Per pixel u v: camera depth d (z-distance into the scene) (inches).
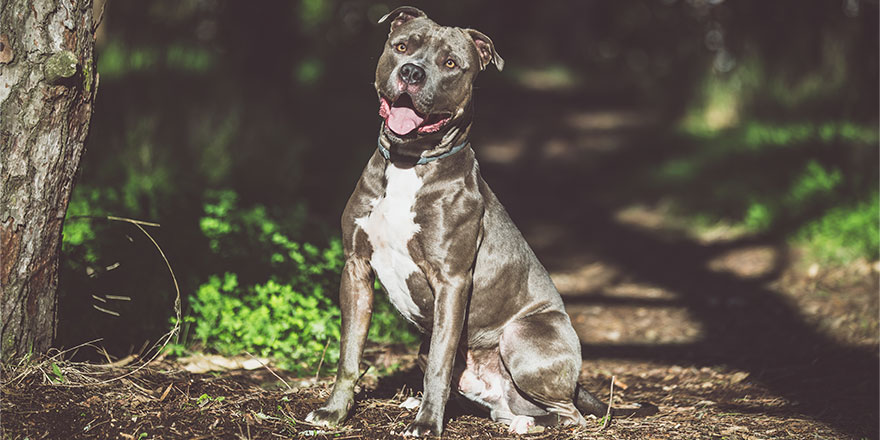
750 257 333.7
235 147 352.8
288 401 152.7
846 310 257.4
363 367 195.9
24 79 132.0
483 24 1131.3
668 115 618.2
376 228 145.4
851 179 362.6
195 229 221.0
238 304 192.7
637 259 358.3
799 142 423.2
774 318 262.7
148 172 295.0
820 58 517.7
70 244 189.0
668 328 266.2
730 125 537.0
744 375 209.0
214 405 142.9
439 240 143.1
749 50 552.1
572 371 152.0
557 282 332.5
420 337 223.8
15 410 126.5
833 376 205.2
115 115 330.6
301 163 376.8
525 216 450.3
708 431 153.5
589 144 628.4
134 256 195.8
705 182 439.2
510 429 151.6
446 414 162.9
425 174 143.7
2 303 135.0
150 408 136.9
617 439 146.1
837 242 315.3
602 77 1034.7
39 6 131.7
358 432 140.3
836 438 154.5
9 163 132.7
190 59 448.5
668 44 694.5
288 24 424.5
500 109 787.4
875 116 455.5
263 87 420.8
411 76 139.0
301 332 193.2
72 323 168.1
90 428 126.8
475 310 153.5
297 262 214.4
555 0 1200.2
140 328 179.8
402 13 153.9
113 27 448.5
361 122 525.0
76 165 142.6
